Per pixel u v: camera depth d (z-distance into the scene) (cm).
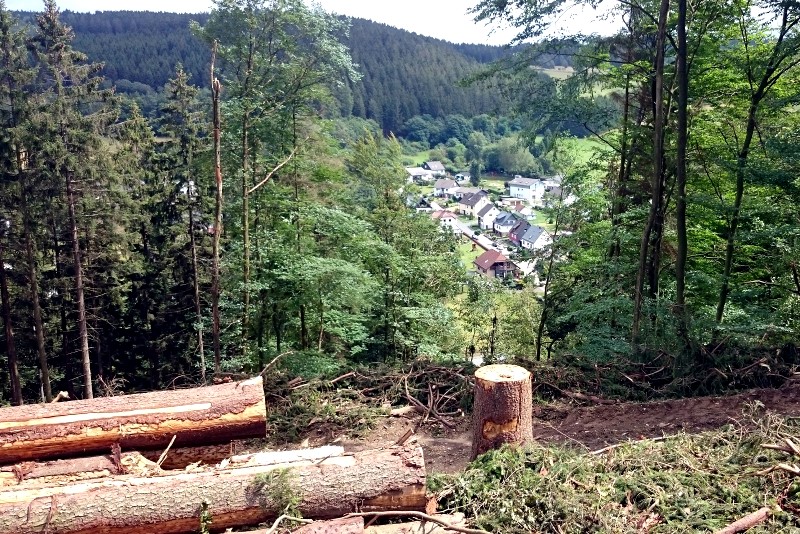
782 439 498
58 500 397
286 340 1794
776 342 1012
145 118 2462
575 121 1353
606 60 1288
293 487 416
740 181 1230
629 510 431
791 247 1250
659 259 1358
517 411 543
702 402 769
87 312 2156
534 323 1984
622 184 1477
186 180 2114
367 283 1429
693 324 977
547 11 1236
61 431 499
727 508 423
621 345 1031
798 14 1113
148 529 402
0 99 1572
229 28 1366
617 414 775
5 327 1819
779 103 1148
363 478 423
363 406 866
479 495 451
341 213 1435
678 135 1145
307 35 1406
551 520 418
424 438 793
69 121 1658
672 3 1241
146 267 2300
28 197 1708
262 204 1522
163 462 535
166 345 2331
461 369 935
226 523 412
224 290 1395
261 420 546
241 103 1352
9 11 1552
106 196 1861
